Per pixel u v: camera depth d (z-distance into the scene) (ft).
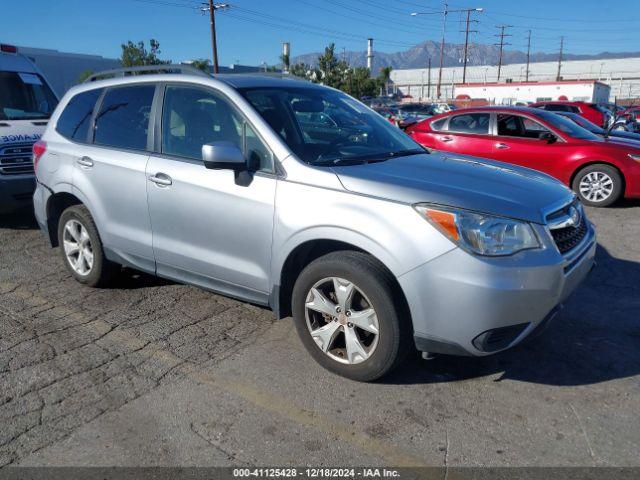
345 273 10.61
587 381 11.26
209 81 13.14
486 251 9.61
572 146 27.91
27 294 15.94
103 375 11.52
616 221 24.71
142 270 14.56
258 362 12.04
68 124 16.33
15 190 22.31
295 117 12.71
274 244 11.52
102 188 14.69
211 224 12.51
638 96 255.09
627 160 26.68
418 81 329.52
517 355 12.30
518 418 10.04
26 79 26.78
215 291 13.15
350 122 13.92
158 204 13.42
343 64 118.62
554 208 10.78
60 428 9.81
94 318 14.29
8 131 22.71
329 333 11.25
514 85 140.36
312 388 11.02
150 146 13.89
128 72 15.83
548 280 9.93
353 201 10.52
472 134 30.58
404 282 9.97
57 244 17.26
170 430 9.75
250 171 11.89
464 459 8.99
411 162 12.32
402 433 9.64
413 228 9.89
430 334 10.04
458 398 10.67
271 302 12.09
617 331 13.50
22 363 12.00
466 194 10.22
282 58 117.80
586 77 290.76
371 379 10.94
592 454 9.08
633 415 10.09
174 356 12.32
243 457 9.06
